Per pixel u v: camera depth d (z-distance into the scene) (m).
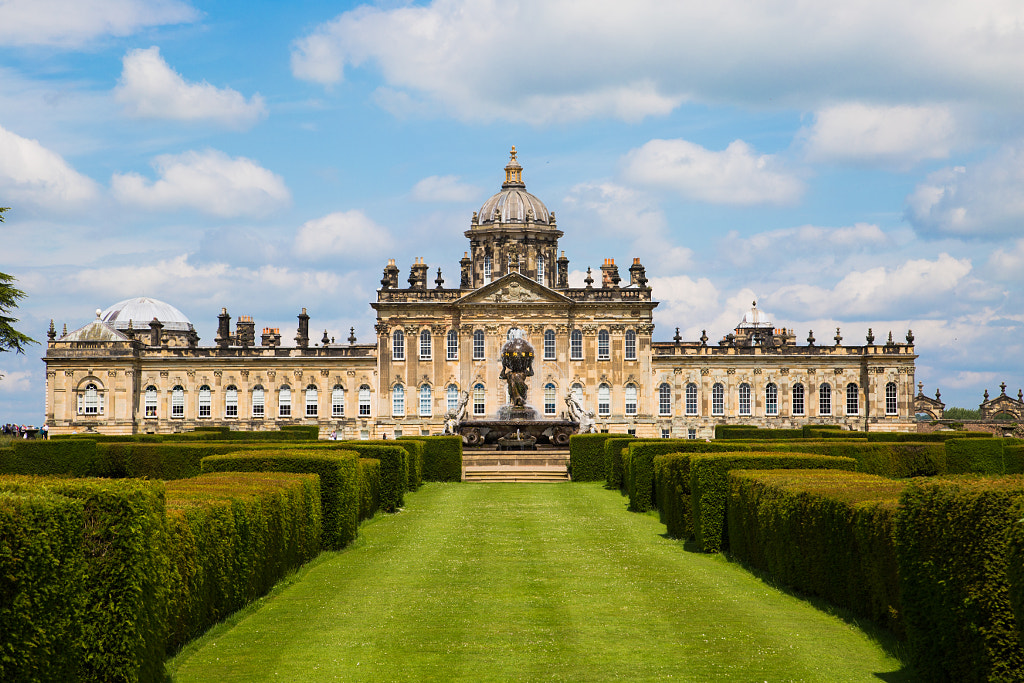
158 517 19.47
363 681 19.95
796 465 36.69
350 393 125.31
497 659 21.44
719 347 127.38
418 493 56.66
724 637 23.12
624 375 122.25
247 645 22.72
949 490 18.72
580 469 65.19
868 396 126.25
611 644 22.62
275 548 29.36
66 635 17.11
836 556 25.33
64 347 123.81
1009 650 17.20
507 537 38.72
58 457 64.56
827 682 19.59
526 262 134.25
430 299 122.50
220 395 125.81
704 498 35.94
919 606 19.41
